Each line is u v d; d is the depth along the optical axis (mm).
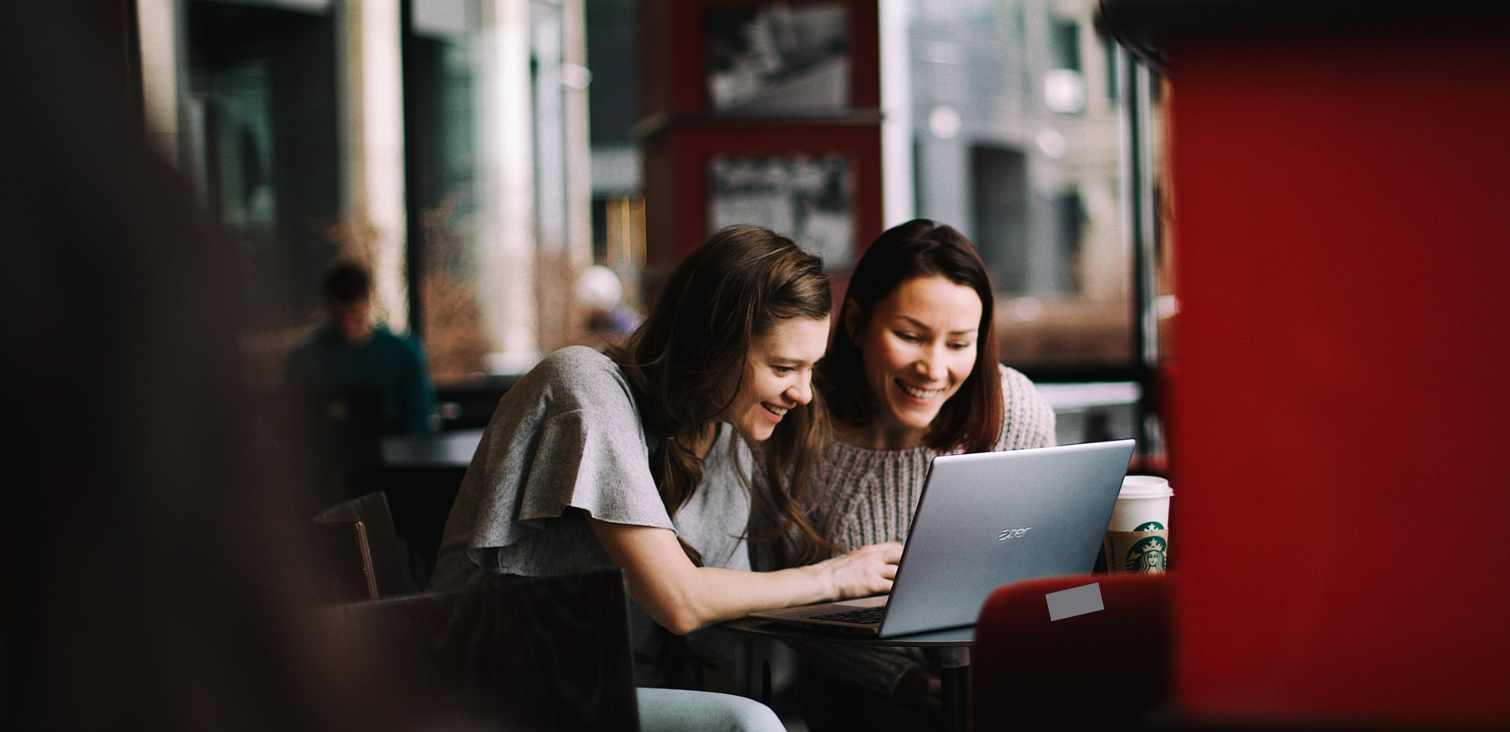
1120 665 1653
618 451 2209
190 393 520
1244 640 793
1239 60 776
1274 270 778
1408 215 757
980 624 1661
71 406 497
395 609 1538
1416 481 764
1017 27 8109
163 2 7055
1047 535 2154
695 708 2021
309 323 5832
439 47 8109
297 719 545
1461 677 763
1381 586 772
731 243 2316
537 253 8266
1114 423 6480
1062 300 7910
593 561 2262
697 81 7254
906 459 2578
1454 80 748
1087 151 7980
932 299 2471
